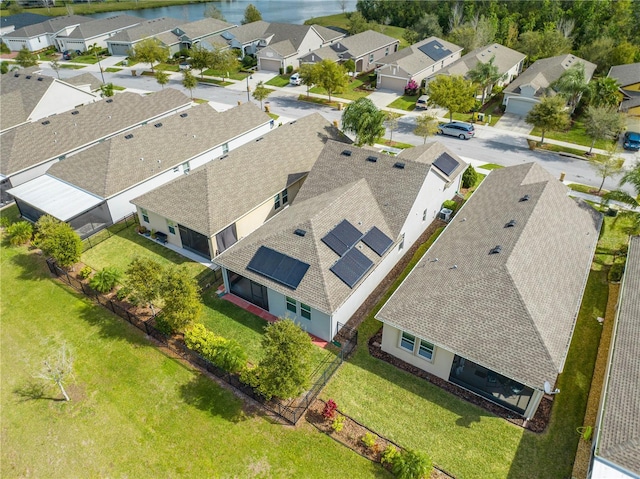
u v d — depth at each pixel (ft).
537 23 264.72
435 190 99.76
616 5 253.85
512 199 87.92
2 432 62.34
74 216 97.45
